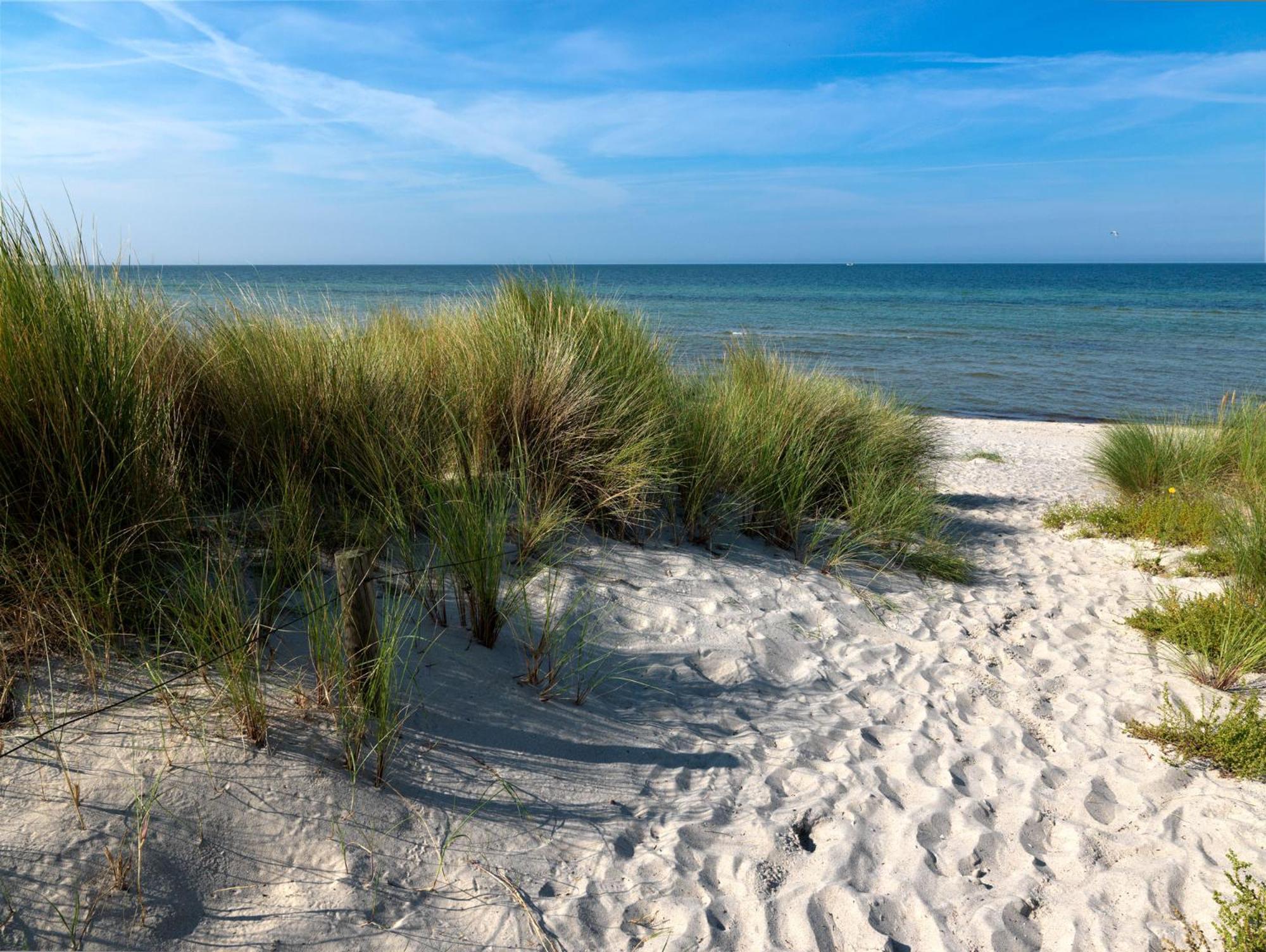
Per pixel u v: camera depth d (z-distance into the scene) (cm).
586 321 586
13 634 253
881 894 256
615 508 491
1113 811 310
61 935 189
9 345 263
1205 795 318
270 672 282
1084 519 750
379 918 218
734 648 407
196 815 225
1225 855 281
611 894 244
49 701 241
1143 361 2609
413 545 386
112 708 245
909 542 592
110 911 197
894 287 8069
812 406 661
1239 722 346
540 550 438
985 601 529
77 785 219
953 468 1102
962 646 452
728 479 555
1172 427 891
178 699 255
